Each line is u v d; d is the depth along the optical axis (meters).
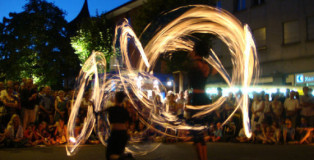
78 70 33.44
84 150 8.07
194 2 14.90
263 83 18.62
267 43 18.62
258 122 10.27
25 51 29.66
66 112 10.07
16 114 8.90
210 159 6.30
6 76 30.23
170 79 16.45
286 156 6.73
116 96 5.00
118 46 23.36
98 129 9.95
